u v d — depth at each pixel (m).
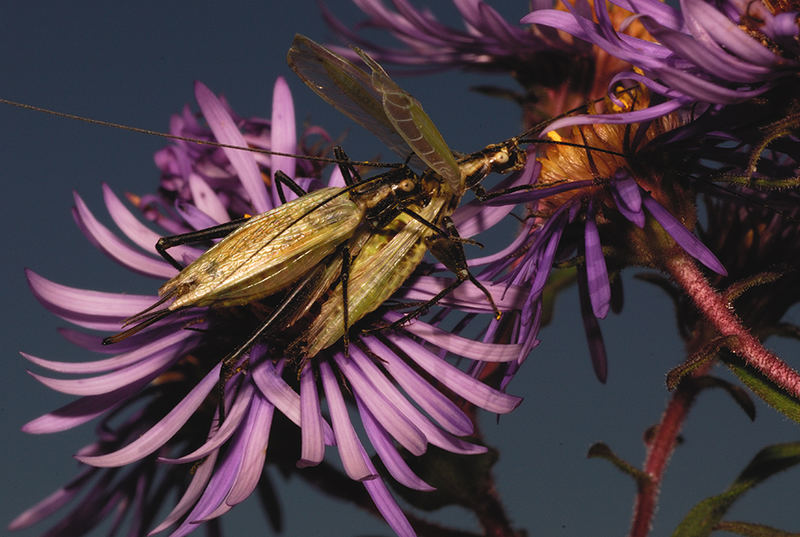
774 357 0.14
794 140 0.13
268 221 0.13
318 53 0.13
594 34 0.13
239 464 0.13
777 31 0.13
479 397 0.13
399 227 0.13
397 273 0.13
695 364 0.14
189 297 0.13
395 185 0.13
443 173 0.13
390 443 0.13
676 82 0.13
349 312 0.13
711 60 0.13
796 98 0.13
